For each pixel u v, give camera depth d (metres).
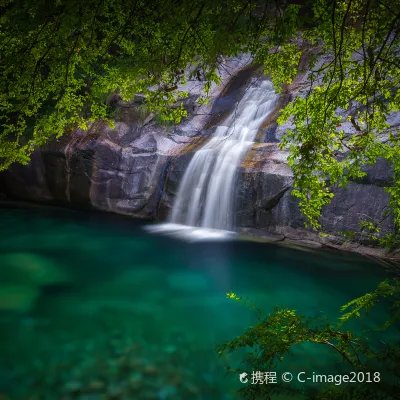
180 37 3.66
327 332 2.82
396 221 4.77
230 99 13.80
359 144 4.17
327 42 3.54
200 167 11.30
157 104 5.05
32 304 6.36
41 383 4.25
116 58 5.00
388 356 2.35
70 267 8.25
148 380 4.36
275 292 7.14
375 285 7.42
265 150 10.74
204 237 10.30
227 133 12.38
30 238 10.16
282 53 4.07
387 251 8.44
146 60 4.15
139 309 6.33
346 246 8.93
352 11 3.45
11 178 14.02
